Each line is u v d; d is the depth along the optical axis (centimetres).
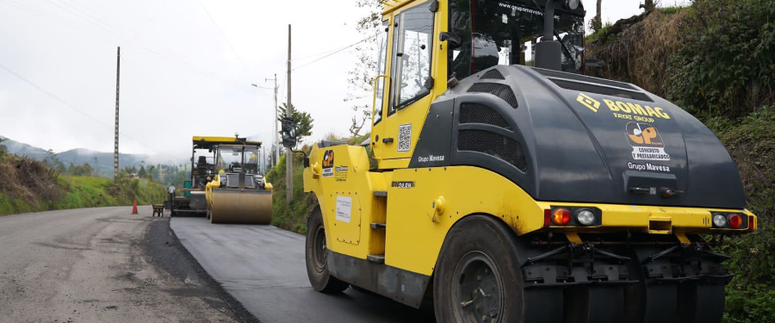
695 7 882
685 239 396
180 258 930
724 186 409
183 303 598
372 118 588
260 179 1953
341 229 600
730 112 795
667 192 379
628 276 383
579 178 361
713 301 403
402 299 481
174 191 2320
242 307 589
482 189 391
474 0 500
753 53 752
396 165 529
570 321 381
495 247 374
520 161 367
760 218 564
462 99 432
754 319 477
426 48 510
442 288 425
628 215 358
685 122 425
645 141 393
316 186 677
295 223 1725
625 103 415
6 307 549
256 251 1053
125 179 5362
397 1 594
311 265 694
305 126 2778
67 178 4141
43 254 909
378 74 598
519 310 354
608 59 1079
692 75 838
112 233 1355
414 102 510
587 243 364
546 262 364
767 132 676
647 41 993
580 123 384
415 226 466
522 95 390
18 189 2733
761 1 775
